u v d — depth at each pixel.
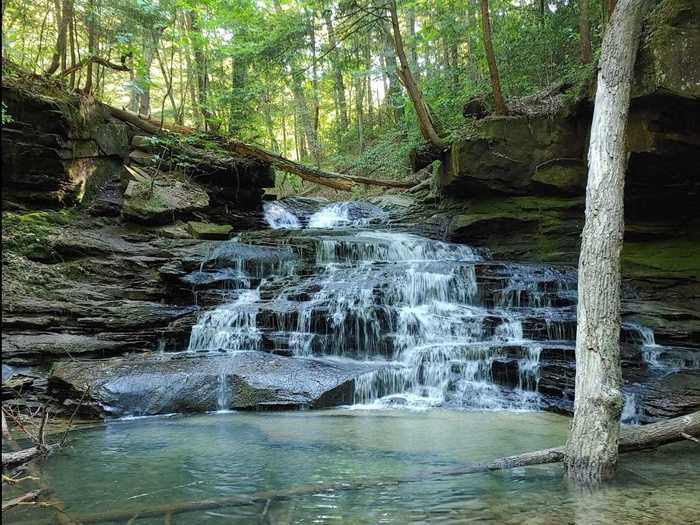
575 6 15.04
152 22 15.52
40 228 10.80
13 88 10.59
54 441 5.73
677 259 10.92
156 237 12.13
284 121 29.94
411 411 7.19
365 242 12.68
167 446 5.44
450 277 10.59
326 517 3.52
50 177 11.30
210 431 6.07
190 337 9.37
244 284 10.90
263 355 8.55
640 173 10.42
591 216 5.06
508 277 10.53
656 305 9.84
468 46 18.38
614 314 4.63
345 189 16.56
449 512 3.56
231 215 14.91
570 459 4.33
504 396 7.72
